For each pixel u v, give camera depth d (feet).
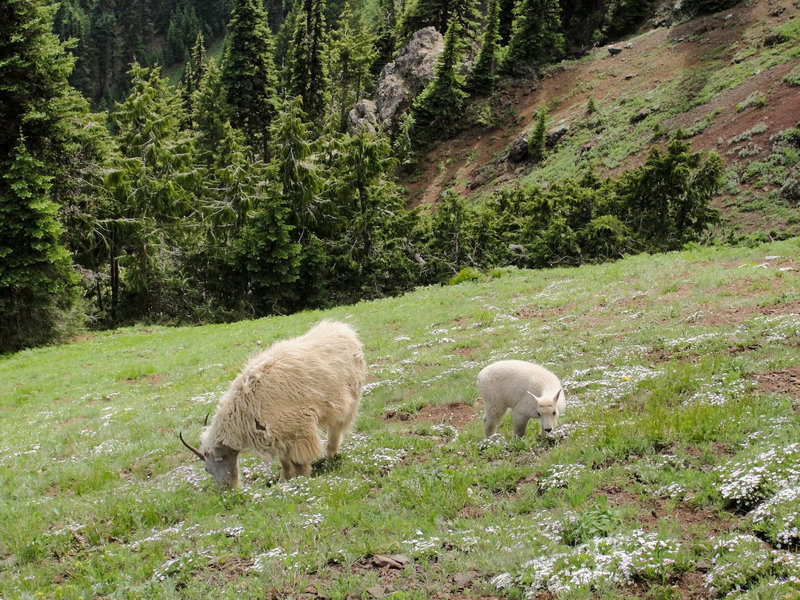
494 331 49.88
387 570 16.62
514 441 25.71
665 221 106.01
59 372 63.93
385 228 123.24
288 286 116.78
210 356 62.75
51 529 23.52
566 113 207.41
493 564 16.14
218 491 25.35
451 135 234.79
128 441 36.19
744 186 130.62
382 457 26.16
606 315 47.62
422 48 257.14
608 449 22.54
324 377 25.82
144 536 21.77
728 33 197.26
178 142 125.59
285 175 117.80
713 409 23.77
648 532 16.58
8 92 84.53
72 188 96.58
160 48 527.40
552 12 241.14
